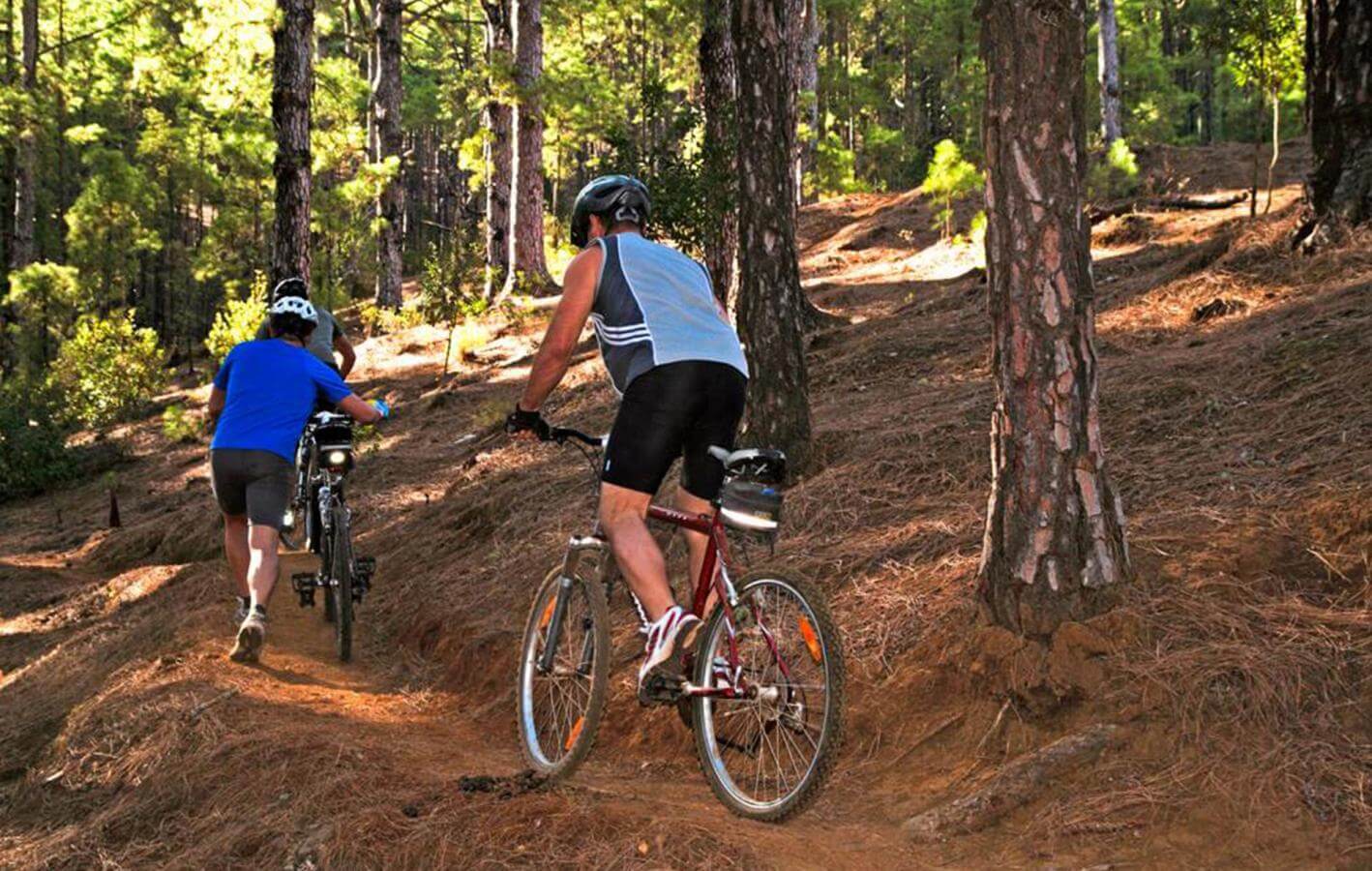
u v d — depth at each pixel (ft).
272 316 21.79
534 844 11.43
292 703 18.19
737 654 12.06
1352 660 12.50
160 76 100.22
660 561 12.30
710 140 36.19
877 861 11.19
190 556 40.37
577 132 75.46
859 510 20.30
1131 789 11.74
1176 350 24.89
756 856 10.74
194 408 72.69
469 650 20.26
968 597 15.31
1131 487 17.72
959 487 20.04
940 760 13.50
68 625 30.53
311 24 45.93
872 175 124.88
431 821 12.10
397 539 31.60
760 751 12.96
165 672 19.62
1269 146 63.31
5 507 61.82
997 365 14.47
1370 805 10.85
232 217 89.86
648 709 16.33
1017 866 11.07
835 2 114.21
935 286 51.29
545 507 27.35
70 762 17.12
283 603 26.18
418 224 188.44
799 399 23.61
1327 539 14.57
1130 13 120.37
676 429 12.42
